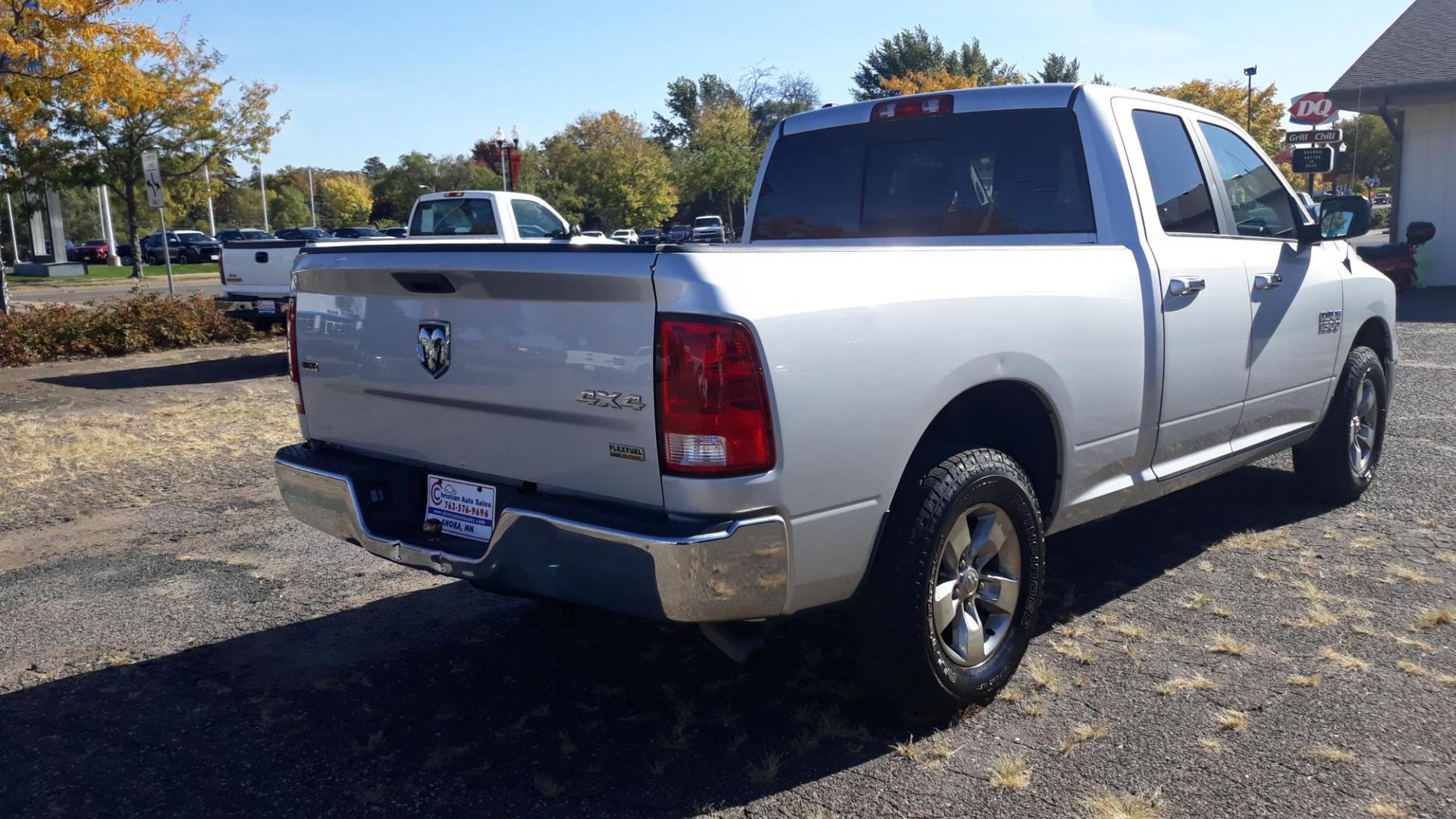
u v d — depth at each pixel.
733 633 3.14
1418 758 3.18
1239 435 4.91
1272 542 5.23
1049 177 4.39
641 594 2.86
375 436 3.67
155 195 16.94
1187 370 4.36
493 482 3.35
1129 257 4.12
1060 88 4.44
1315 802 2.96
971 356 3.38
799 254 3.03
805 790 3.10
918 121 4.76
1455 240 17.64
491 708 3.70
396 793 3.15
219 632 4.47
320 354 3.80
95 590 5.01
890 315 3.14
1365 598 4.46
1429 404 8.39
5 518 6.29
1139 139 4.45
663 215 67.94
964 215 4.63
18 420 9.32
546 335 3.06
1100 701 3.60
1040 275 3.68
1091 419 3.89
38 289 32.28
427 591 4.93
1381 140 68.06
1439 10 18.73
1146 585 4.70
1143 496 4.34
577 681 3.91
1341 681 3.69
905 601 3.22
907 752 3.29
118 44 15.34
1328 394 5.53
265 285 14.12
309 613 4.67
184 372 12.67
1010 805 2.99
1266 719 3.44
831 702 3.66
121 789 3.22
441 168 77.25
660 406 2.84
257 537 5.85
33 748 3.49
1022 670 3.86
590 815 3.00
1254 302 4.78
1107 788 3.06
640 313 2.87
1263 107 47.84
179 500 6.64
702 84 95.19
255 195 91.50
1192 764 3.18
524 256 3.05
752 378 2.80
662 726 3.53
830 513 3.04
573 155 70.06
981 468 3.38
